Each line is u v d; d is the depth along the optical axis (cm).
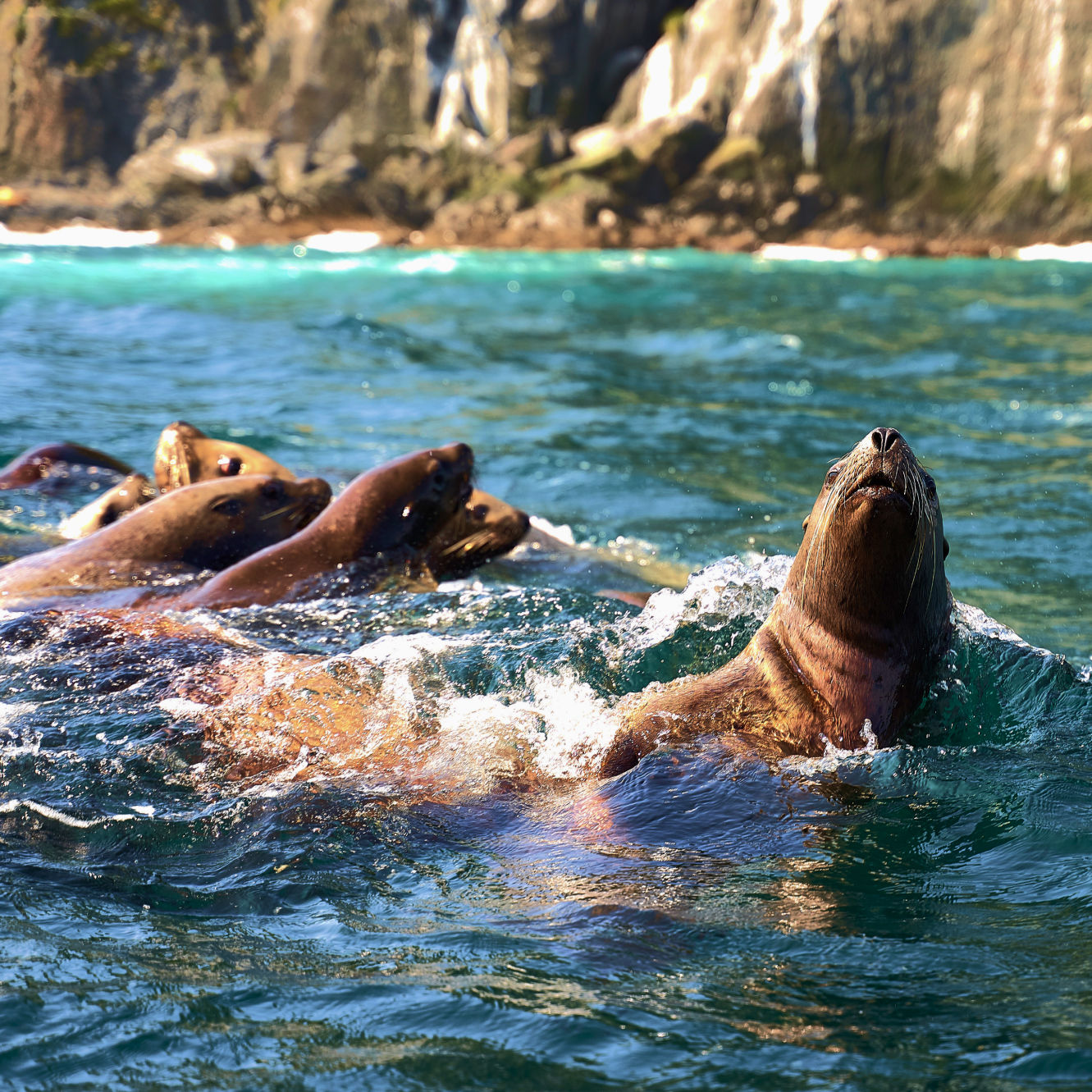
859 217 3816
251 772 512
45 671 590
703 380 1586
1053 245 3612
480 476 1106
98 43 4050
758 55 3875
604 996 341
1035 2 3631
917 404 1410
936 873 424
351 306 2283
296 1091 297
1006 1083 295
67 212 3812
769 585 712
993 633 651
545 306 2345
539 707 570
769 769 504
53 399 1373
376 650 620
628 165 3859
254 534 795
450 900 409
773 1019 328
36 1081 301
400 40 4097
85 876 425
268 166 3991
